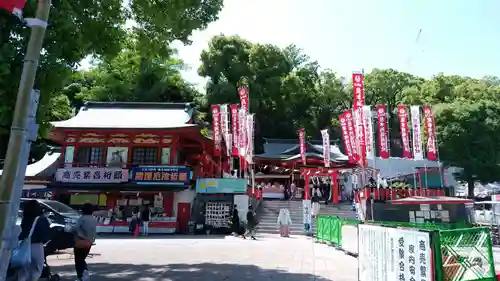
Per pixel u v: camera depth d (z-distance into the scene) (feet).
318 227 61.16
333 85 175.42
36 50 11.44
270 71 151.02
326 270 32.32
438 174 117.80
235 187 80.59
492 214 73.46
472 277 17.28
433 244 16.39
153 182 78.74
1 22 17.33
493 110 126.41
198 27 35.32
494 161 120.57
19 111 10.97
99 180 79.36
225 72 151.23
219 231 77.61
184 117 93.61
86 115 93.71
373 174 99.40
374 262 21.83
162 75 140.05
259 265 34.68
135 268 32.35
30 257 18.66
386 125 71.36
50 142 117.91
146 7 32.32
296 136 157.48
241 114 84.48
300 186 128.26
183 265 34.22
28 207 19.62
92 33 27.84
